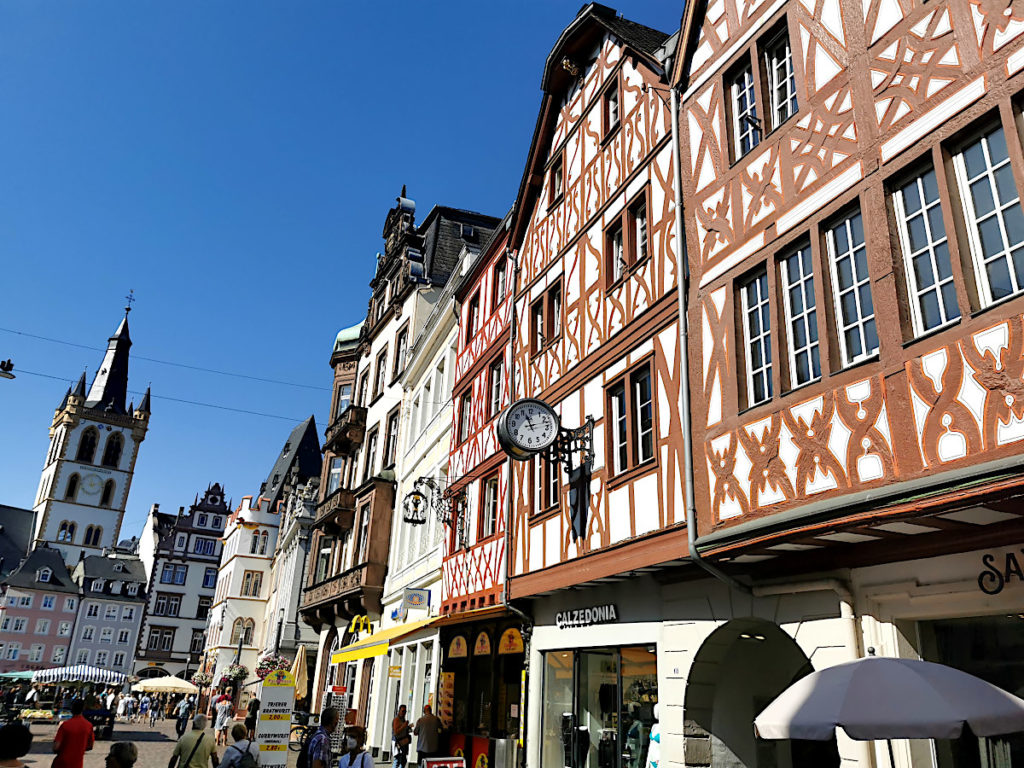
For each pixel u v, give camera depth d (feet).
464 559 54.70
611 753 35.24
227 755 30.04
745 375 27.09
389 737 69.77
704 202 30.71
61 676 121.49
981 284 19.27
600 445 37.29
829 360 23.08
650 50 39.11
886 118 22.63
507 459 49.24
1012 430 17.39
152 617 261.65
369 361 100.99
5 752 19.02
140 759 69.62
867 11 24.03
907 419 20.01
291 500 173.68
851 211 23.67
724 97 30.73
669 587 31.89
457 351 66.64
